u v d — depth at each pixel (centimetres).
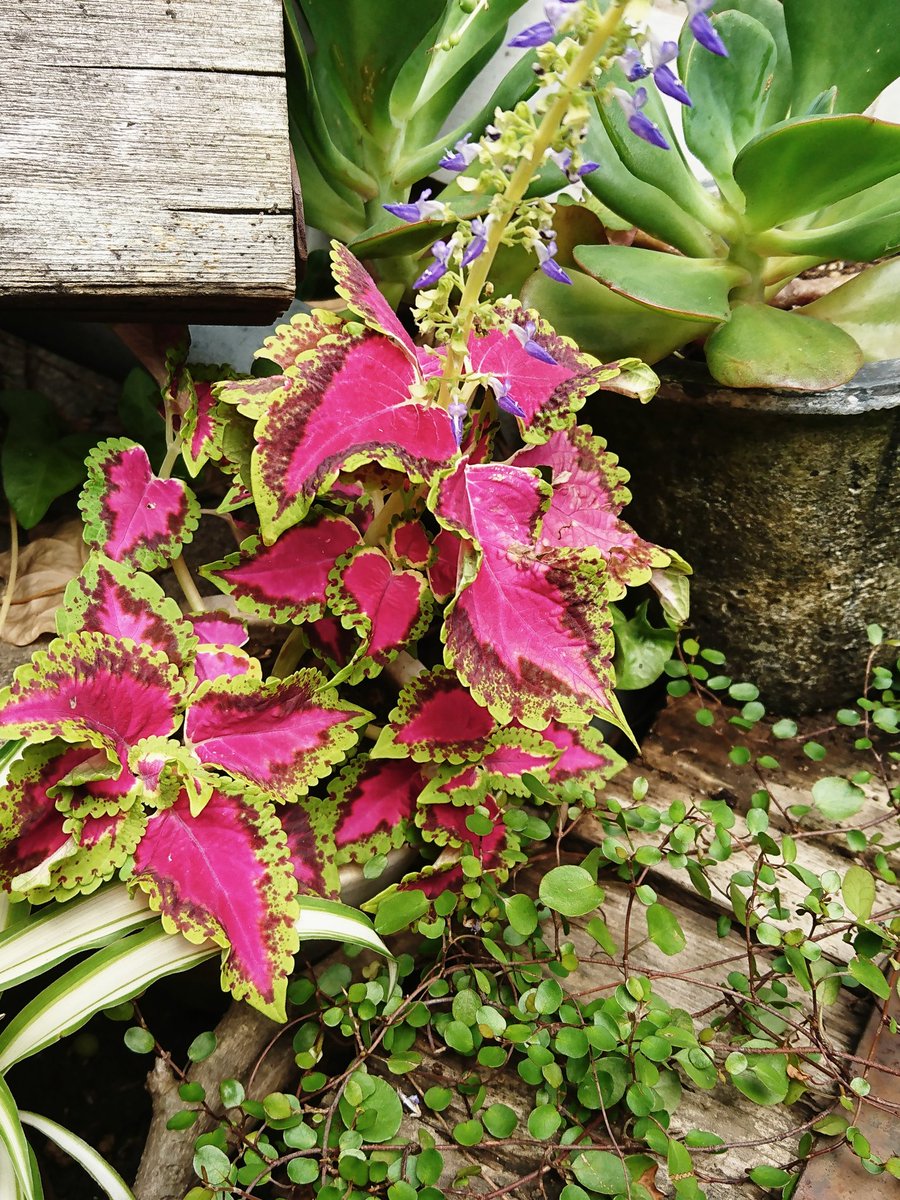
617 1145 29
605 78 34
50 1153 37
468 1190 29
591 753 36
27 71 31
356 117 41
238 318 35
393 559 33
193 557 47
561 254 41
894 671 44
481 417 34
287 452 27
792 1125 31
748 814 34
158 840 29
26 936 29
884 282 38
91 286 31
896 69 36
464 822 34
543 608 29
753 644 43
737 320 36
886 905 37
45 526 47
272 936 28
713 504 39
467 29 41
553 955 33
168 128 32
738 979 32
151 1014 39
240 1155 29
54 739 28
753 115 37
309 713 32
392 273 44
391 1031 32
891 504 38
